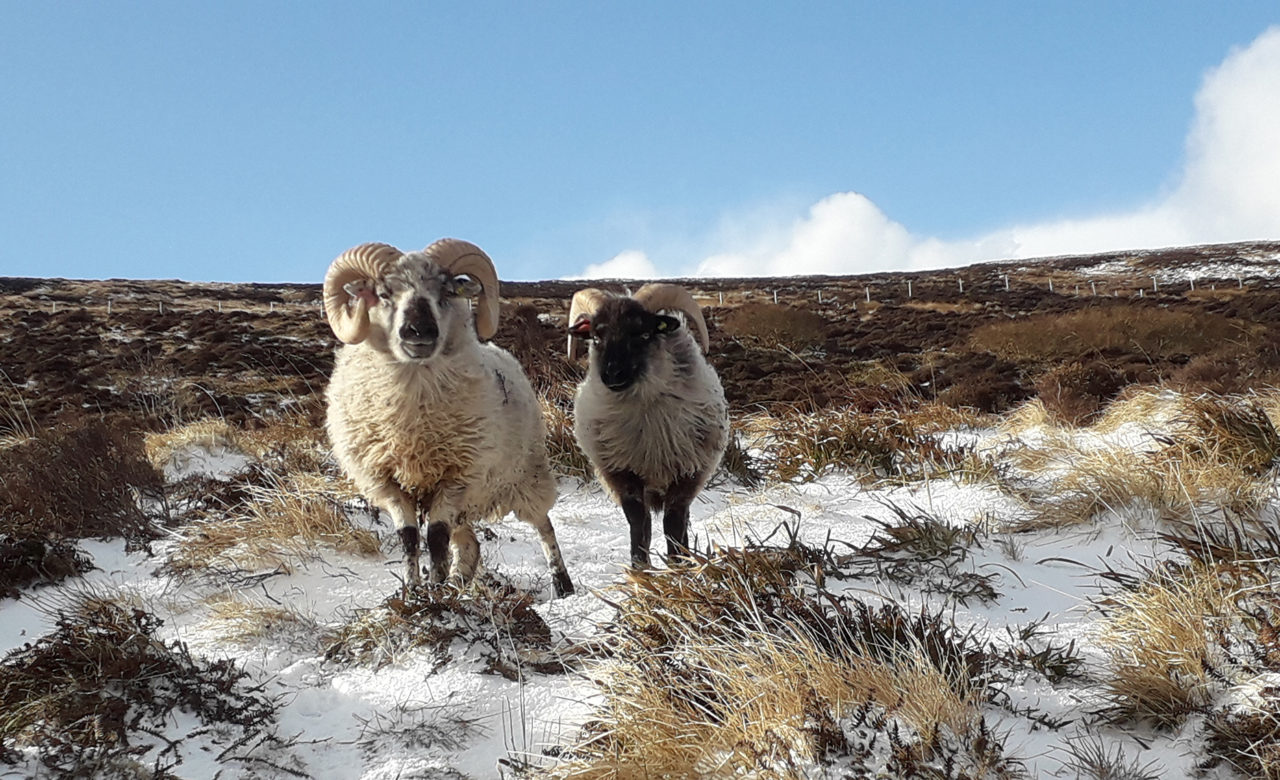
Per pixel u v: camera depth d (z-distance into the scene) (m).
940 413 12.09
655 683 3.93
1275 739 3.21
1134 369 14.55
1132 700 3.68
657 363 6.51
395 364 5.70
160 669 4.36
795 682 3.59
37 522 7.00
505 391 6.27
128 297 39.94
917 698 3.48
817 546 6.44
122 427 10.43
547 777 3.50
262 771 3.75
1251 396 8.71
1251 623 3.90
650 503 7.18
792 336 27.91
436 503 5.93
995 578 5.36
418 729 4.00
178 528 7.47
